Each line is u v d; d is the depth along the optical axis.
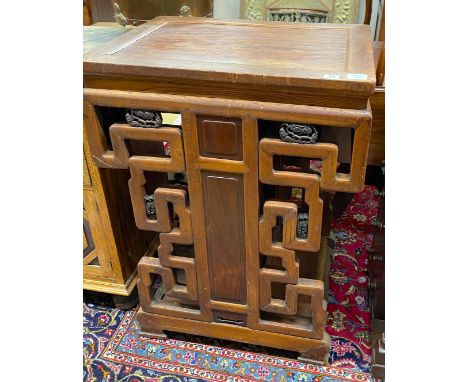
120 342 1.21
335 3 1.93
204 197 0.95
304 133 0.82
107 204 1.12
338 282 1.42
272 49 0.94
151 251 1.41
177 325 1.17
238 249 1.00
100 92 0.88
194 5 1.72
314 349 1.09
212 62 0.85
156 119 0.88
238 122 0.84
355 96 0.77
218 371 1.12
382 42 1.29
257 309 1.08
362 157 0.81
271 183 0.89
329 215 1.37
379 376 1.07
